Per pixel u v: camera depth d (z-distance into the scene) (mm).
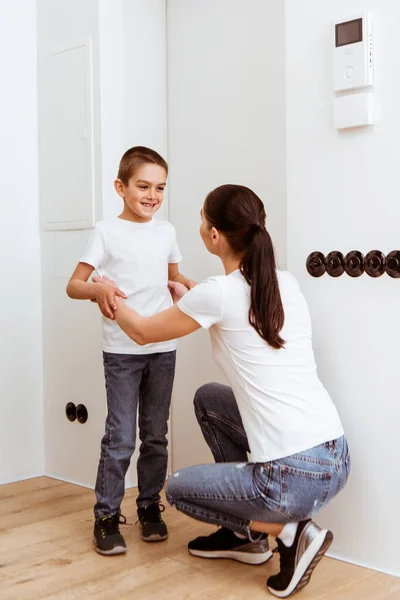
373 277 1953
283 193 2492
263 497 1732
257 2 2547
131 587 1882
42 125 2936
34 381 2988
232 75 2641
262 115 2547
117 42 2730
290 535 1779
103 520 2152
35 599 1812
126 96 2758
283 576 1795
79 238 2807
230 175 2662
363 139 1967
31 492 2771
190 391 2797
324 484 1745
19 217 2920
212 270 2732
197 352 2764
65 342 2900
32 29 2938
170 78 2867
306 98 2090
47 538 2260
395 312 1918
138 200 2178
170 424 2885
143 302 2229
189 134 2803
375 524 1973
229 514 1866
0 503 2631
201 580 1925
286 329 1804
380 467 1960
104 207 2707
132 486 2785
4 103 2859
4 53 2855
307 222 2104
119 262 2211
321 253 2066
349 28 1953
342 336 2033
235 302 1779
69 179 2824
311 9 2064
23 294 2939
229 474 1808
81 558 2088
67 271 2865
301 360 1808
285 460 1724
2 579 1938
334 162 2033
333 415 1826
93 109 2711
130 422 2217
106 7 2693
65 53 2809
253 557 2023
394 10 1886
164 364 2279
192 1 2770
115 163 2734
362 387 1993
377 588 1853
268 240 1794
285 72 2268
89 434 2822
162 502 2619
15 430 2932
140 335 1908
